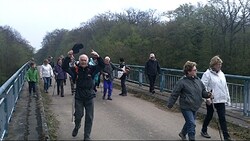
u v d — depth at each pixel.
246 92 9.52
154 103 13.31
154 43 54.69
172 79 14.34
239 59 41.75
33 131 8.26
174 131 8.55
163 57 51.38
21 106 12.02
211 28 45.88
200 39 47.84
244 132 8.41
